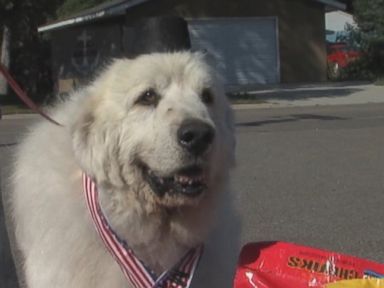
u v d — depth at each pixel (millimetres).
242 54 35531
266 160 12133
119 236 3938
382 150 13086
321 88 32344
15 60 34625
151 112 3924
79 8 40438
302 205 8664
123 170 3906
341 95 28625
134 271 3982
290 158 12336
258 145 14156
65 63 33312
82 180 4070
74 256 4008
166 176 3836
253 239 7195
